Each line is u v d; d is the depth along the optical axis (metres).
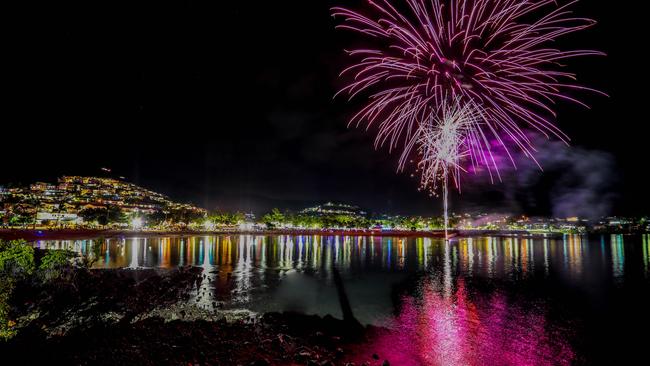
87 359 14.50
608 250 90.56
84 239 113.00
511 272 49.41
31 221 166.38
